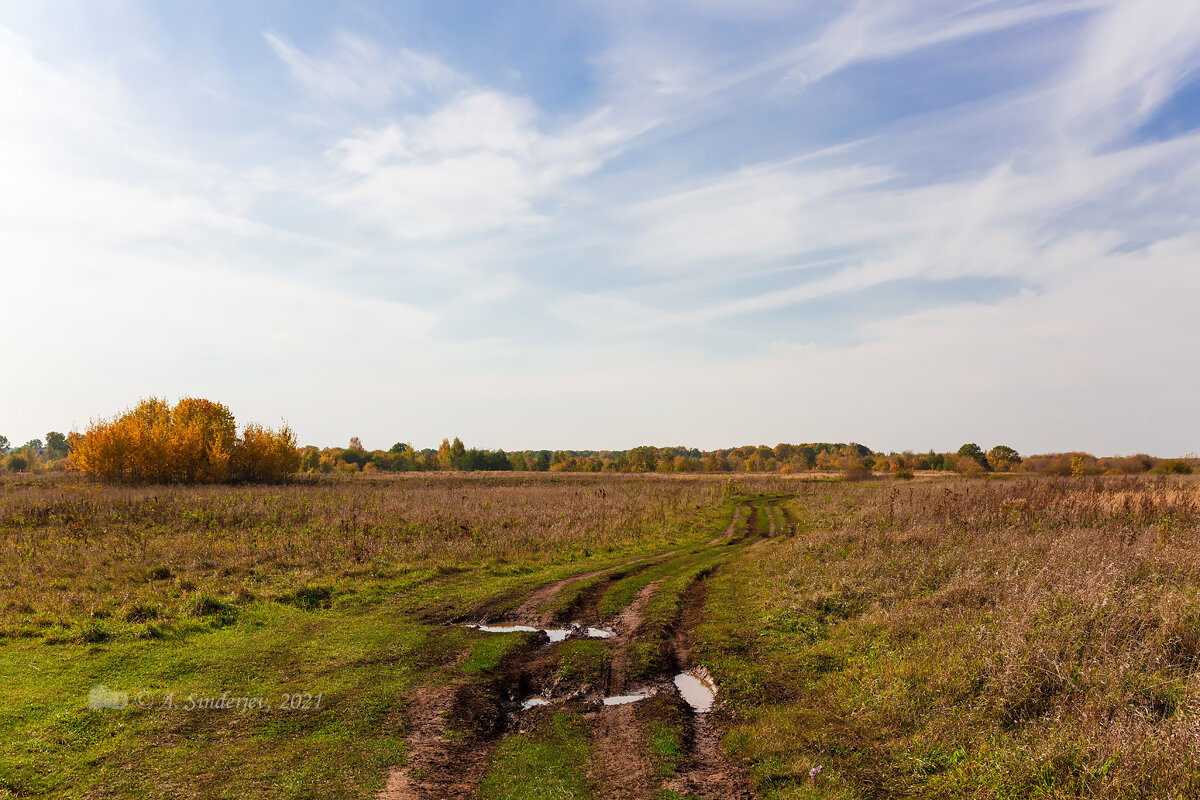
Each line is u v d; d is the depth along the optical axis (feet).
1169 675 24.43
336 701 28.22
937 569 43.09
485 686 30.66
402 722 26.32
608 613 43.68
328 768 22.47
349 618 42.37
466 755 24.23
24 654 33.27
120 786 20.88
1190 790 17.17
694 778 22.39
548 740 25.48
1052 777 18.92
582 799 20.97
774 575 51.03
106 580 48.42
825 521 81.66
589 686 31.32
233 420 195.42
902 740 23.02
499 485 167.32
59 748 23.31
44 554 56.39
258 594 46.50
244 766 22.47
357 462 368.68
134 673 31.17
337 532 70.38
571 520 84.48
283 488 132.77
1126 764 18.15
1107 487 75.72
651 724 26.53
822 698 28.14
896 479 196.44
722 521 97.55
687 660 34.91
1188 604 28.84
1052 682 23.94
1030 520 58.44
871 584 42.24
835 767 22.24
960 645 28.48
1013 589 33.81
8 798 19.79
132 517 75.87
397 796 20.84
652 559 63.62
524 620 42.52
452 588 51.06
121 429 155.74
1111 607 29.27
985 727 22.59
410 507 90.07
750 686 30.27
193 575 50.85
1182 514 53.31
